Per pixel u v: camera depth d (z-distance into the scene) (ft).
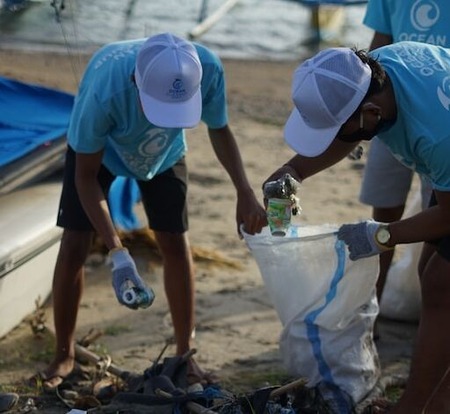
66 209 19.20
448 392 17.16
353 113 15.02
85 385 19.70
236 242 27.89
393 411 16.81
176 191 19.30
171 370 18.56
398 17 20.06
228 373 20.43
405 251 24.02
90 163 17.88
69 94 28.89
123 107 17.29
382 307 23.08
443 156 15.15
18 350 21.22
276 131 39.14
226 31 60.03
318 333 18.07
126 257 17.37
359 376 18.13
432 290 16.30
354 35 60.29
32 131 26.53
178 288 19.61
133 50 17.61
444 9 19.40
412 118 15.21
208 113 18.54
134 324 22.62
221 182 32.71
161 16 61.00
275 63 53.72
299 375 18.28
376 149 21.16
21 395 19.34
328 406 17.69
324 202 31.40
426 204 21.21
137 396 17.78
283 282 18.12
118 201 26.00
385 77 15.29
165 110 16.49
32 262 22.20
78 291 19.58
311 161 17.28
